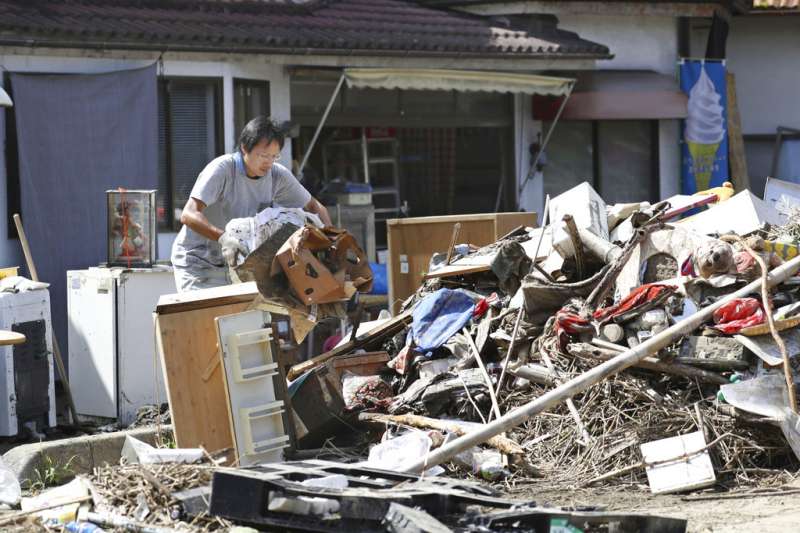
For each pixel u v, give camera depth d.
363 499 9.46
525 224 20.44
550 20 33.31
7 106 19.42
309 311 14.05
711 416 12.71
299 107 28.59
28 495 13.10
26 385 16.88
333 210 27.50
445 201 31.92
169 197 24.58
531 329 14.24
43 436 17.02
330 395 13.84
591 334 13.59
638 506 11.38
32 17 22.42
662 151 35.53
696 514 10.93
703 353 13.20
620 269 14.12
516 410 11.77
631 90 33.66
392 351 15.74
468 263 16.67
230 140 25.17
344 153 29.97
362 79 25.95
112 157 22.97
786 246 15.26
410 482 10.59
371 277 14.49
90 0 24.75
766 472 12.36
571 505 11.22
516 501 9.98
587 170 34.81
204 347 12.97
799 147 39.84
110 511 10.44
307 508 9.42
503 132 32.97
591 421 13.02
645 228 14.53
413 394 14.15
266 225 14.30
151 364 17.58
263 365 12.95
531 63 29.72
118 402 17.38
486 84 27.91
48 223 22.39
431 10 32.56
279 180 15.67
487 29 30.80
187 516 10.22
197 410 12.88
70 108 22.56
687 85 35.25
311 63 25.95
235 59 24.94
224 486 9.81
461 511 9.95
